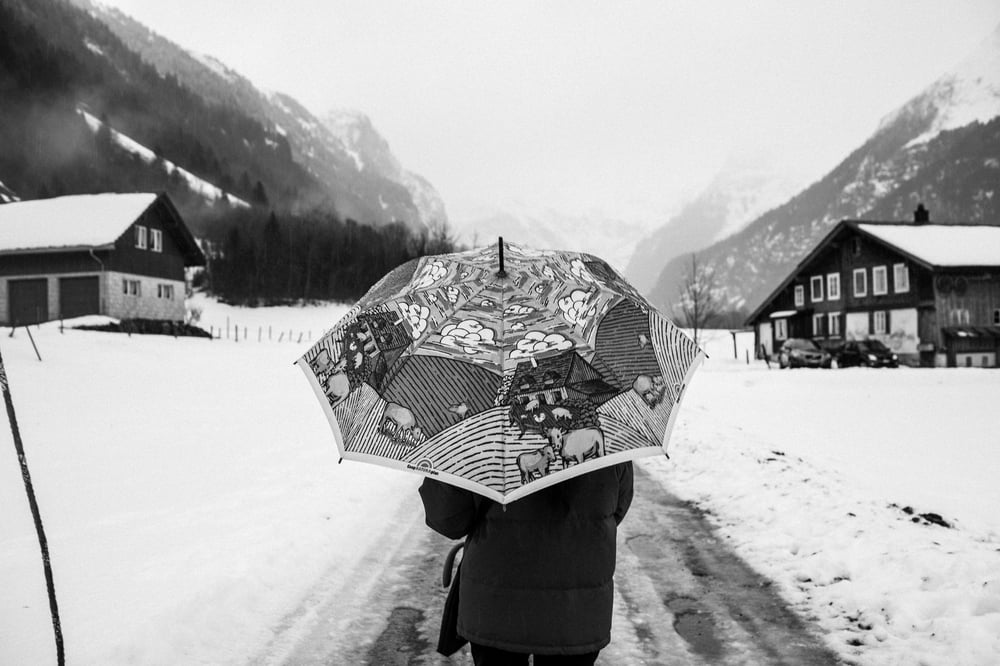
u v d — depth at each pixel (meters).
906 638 4.41
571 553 2.94
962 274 43.44
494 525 2.98
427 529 7.20
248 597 5.18
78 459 10.00
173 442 11.68
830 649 4.39
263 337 57.16
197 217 120.44
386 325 3.12
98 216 44.91
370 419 2.95
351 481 9.08
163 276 47.91
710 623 4.85
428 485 3.01
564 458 2.76
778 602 5.14
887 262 46.97
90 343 27.81
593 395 2.90
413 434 2.85
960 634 4.31
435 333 3.04
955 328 43.62
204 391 19.98
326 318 69.62
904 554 5.54
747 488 8.33
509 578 2.93
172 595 4.93
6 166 123.94
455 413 2.85
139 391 18.70
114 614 4.61
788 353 42.56
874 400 21.06
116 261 43.28
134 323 41.28
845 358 41.19
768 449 10.88
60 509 7.40
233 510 7.45
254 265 74.06
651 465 10.45
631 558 6.24
